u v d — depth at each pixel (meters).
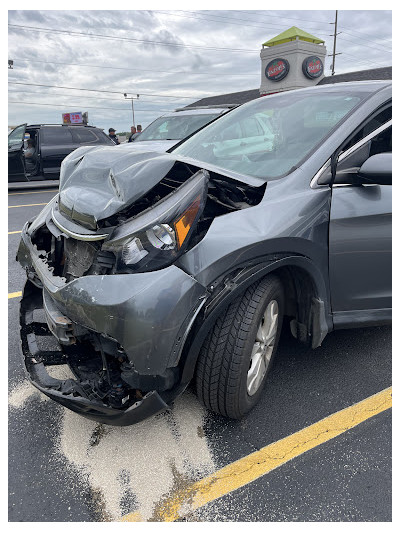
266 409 2.29
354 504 1.74
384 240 2.39
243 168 2.50
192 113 7.61
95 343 1.83
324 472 1.89
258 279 1.94
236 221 1.92
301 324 2.36
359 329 3.15
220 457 1.96
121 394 1.77
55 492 1.77
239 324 1.90
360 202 2.31
